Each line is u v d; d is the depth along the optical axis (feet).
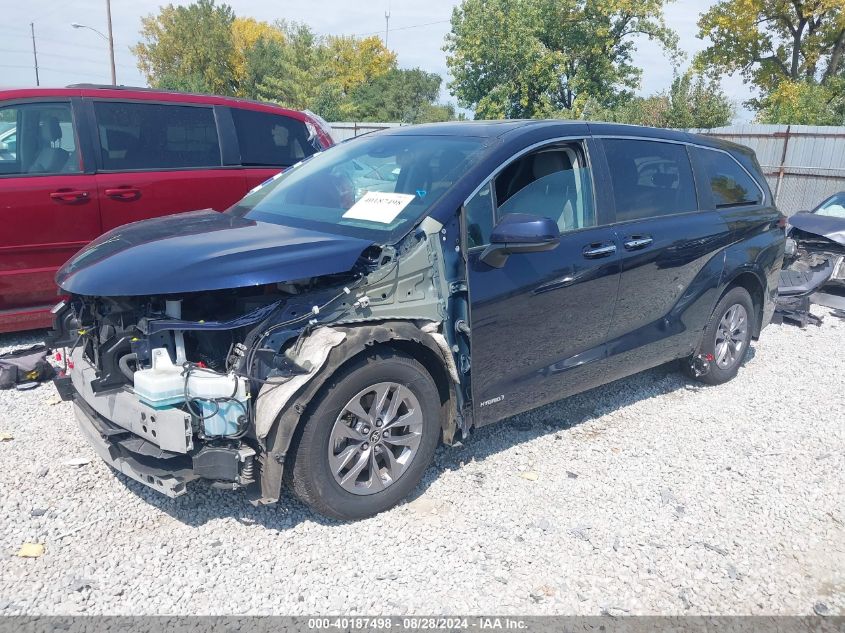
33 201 18.62
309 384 10.03
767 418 16.48
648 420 16.08
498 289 12.28
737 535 11.58
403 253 11.21
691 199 16.69
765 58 115.14
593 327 14.30
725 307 17.70
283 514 11.50
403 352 11.29
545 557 10.69
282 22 220.43
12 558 10.19
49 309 19.27
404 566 10.32
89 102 19.90
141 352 10.41
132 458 10.50
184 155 21.31
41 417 15.05
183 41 189.67
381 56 224.74
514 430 15.17
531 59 103.50
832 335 24.48
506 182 12.76
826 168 62.64
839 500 12.87
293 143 23.81
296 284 11.07
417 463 11.69
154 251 10.89
